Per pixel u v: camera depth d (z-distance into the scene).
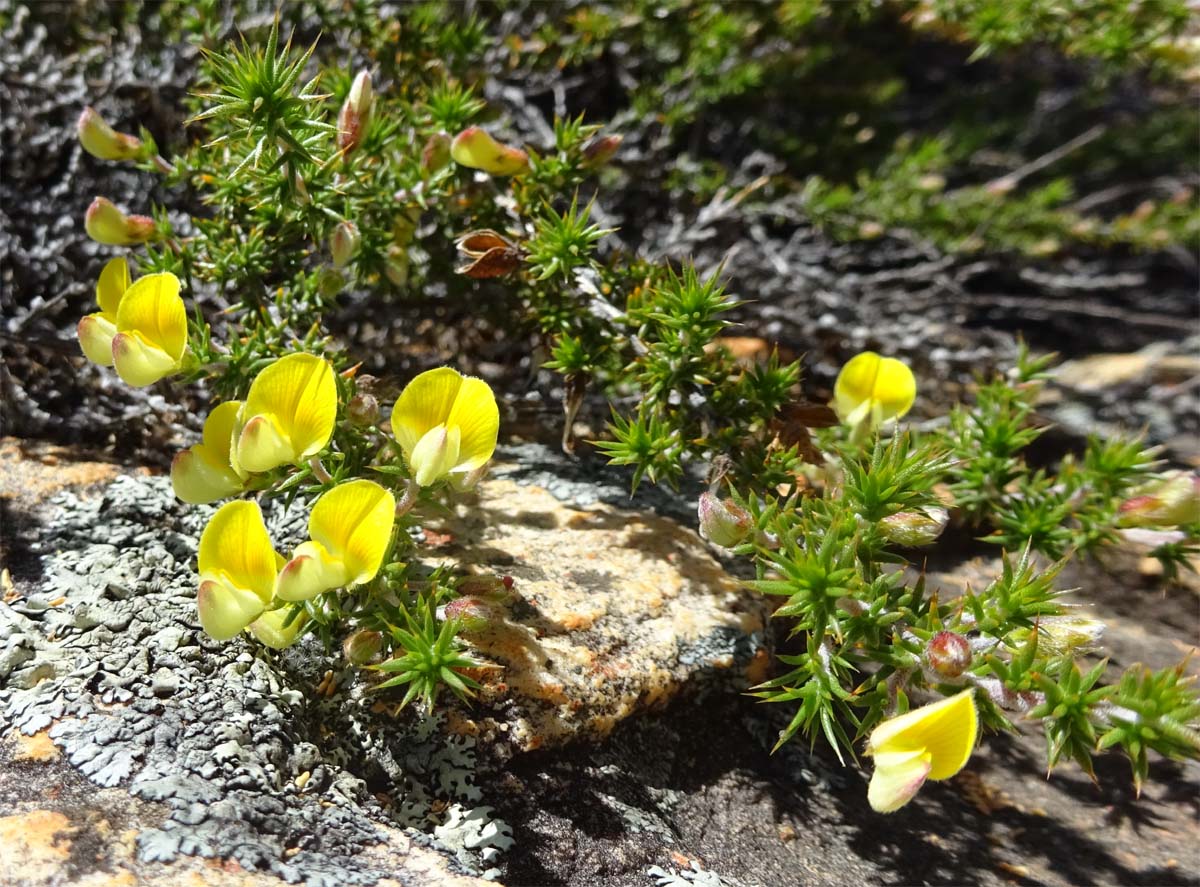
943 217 0.24
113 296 0.11
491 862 0.09
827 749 0.12
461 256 0.15
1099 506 0.14
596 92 0.24
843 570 0.09
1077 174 0.30
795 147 0.25
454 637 0.09
